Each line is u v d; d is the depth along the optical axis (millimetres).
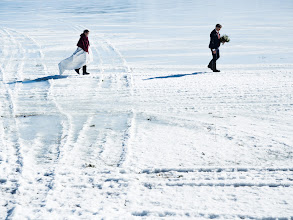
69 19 33750
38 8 47406
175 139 7273
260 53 17844
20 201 5066
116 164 6203
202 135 7477
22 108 9633
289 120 8391
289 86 11516
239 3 47031
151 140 7238
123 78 13125
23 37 24188
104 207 4863
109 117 8758
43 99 10516
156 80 12742
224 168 5945
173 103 9922
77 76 13508
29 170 5992
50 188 5406
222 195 5121
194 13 35750
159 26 27359
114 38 22656
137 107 9578
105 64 15766
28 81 12812
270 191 5199
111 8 42969
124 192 5246
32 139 7395
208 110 9242
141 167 6059
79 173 5867
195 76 13328
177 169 5961
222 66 15258
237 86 11648
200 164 6137
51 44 21203
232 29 25297
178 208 4809
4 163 6270
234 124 8141
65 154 6602
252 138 7266
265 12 35625
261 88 11336
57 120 8570
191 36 22844
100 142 7180
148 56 17453
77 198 5117
